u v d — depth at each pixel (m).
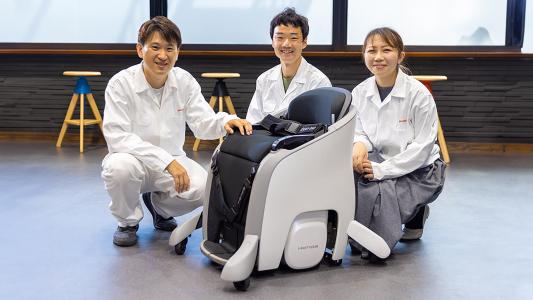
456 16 5.27
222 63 5.26
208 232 2.15
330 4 5.35
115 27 5.46
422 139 2.35
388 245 2.20
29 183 3.46
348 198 2.07
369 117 2.44
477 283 1.96
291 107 2.19
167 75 2.38
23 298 1.80
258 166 1.93
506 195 3.29
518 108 5.04
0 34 5.48
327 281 1.97
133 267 2.08
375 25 5.32
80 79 4.89
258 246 1.92
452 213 2.88
